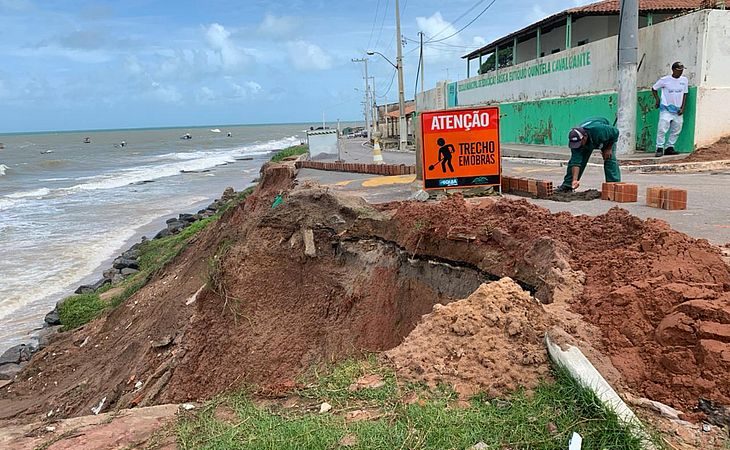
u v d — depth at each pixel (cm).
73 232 2806
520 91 2658
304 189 1177
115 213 3356
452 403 352
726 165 1381
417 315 780
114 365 1184
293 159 2845
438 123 968
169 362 1011
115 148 11531
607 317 421
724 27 1468
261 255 1091
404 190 1230
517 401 343
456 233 723
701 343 353
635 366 371
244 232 1244
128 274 2017
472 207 789
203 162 7312
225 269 1083
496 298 434
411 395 366
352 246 965
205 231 1848
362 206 1012
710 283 430
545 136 2416
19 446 370
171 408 423
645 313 408
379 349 811
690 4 2192
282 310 1014
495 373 371
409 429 324
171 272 1656
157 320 1241
